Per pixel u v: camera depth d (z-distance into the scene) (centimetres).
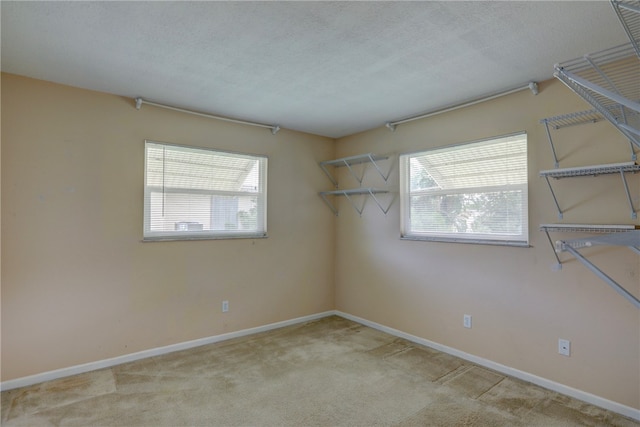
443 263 341
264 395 254
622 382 232
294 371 294
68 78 272
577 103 254
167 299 335
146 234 329
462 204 333
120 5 178
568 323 257
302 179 438
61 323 282
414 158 378
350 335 386
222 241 371
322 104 330
